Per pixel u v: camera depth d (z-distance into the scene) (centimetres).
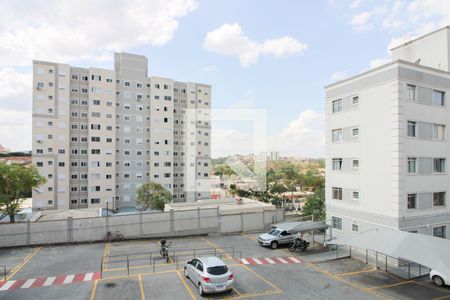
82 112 6462
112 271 2000
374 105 2362
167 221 3262
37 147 6000
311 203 4466
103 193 6462
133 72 6956
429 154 2353
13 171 3684
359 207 2477
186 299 1540
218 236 3338
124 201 6806
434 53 2611
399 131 2180
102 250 2625
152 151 7044
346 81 2634
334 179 2755
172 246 2809
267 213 3791
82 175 6444
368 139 2408
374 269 2078
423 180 2303
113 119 6588
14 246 2738
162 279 1828
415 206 2266
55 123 6144
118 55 7056
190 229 3356
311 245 2786
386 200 2247
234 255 2469
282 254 2494
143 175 7031
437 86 2411
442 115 2444
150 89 7100
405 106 2227
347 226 2594
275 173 9600
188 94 7569
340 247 2658
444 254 1639
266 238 2745
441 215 2391
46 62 6091
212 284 1555
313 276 1930
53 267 2102
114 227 3061
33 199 5956
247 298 1565
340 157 2688
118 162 6781
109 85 6575
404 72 2230
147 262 2222
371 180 2373
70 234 2906
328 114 2834
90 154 6375
